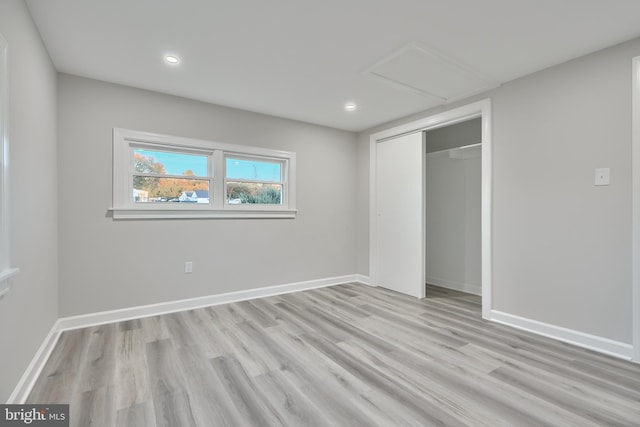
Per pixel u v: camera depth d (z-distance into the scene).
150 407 1.59
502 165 2.87
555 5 1.80
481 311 3.21
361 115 3.81
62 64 2.50
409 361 2.11
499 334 2.58
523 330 2.67
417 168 3.80
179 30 2.05
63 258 2.62
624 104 2.18
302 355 2.19
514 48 2.28
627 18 1.91
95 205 2.77
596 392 1.73
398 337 2.51
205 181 3.38
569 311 2.43
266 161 3.86
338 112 3.70
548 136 2.56
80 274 2.70
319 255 4.25
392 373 1.95
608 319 2.23
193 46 2.25
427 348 2.31
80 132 2.70
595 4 1.79
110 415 1.53
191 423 1.48
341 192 4.47
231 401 1.65
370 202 4.38
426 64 2.53
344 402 1.65
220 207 3.43
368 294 3.89
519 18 1.93
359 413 1.55
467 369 2.00
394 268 4.08
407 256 3.91
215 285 3.40
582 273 2.37
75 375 1.89
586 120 2.36
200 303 3.30
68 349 2.25
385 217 4.23
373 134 4.35
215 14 1.89
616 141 2.21
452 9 1.84
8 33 1.49
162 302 3.09
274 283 3.84
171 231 3.14
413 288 3.82
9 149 1.47
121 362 2.06
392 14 1.89
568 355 2.19
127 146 2.92
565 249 2.46
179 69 2.61
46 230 2.21
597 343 2.27
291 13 1.88
